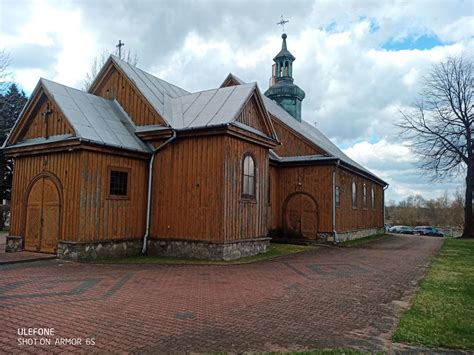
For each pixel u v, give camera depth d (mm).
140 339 5625
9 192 36219
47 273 10750
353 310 7406
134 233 14852
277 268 12453
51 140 14211
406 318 6738
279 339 5723
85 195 13164
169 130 14711
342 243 21766
